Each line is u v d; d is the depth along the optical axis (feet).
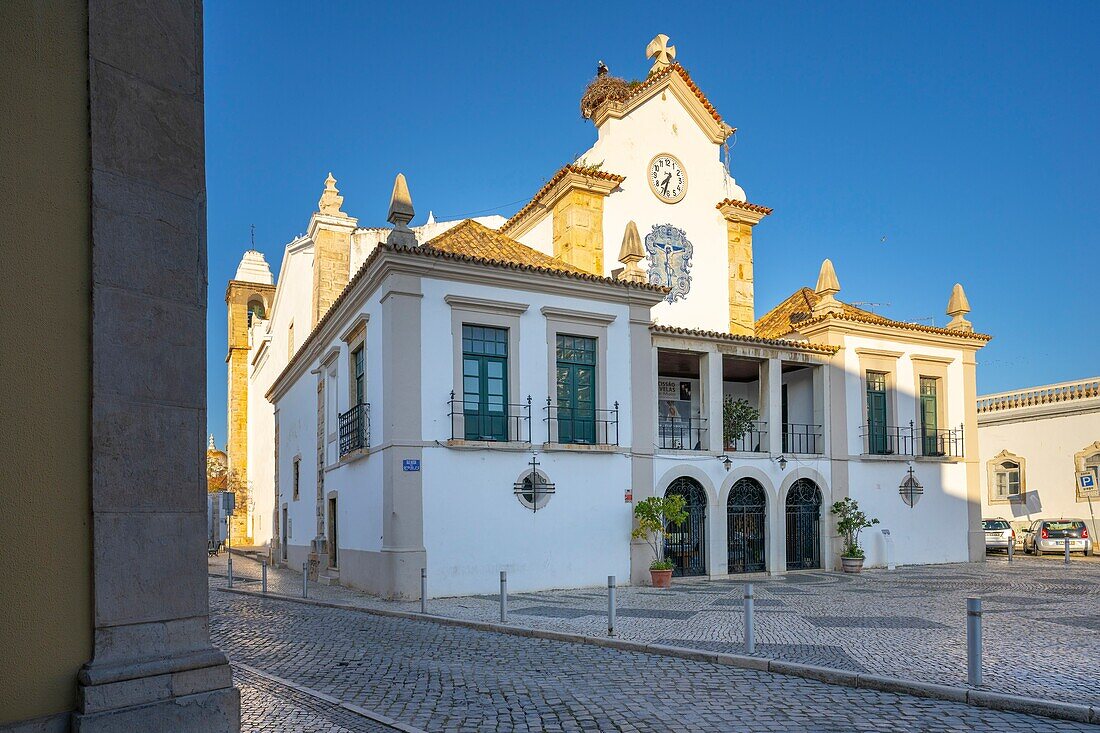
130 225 15.74
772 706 24.36
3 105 14.28
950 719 22.86
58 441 14.38
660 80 87.25
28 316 14.24
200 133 17.26
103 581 14.56
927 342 88.74
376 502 59.93
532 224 89.40
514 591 59.82
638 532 65.16
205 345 16.79
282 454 106.73
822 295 83.82
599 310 67.05
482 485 59.67
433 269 59.41
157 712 14.65
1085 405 106.11
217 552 136.26
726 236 91.40
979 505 90.07
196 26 17.43
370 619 47.06
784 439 86.58
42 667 13.82
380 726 22.25
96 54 15.56
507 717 23.20
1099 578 67.92
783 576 73.15
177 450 15.97
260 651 35.70
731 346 75.72
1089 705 22.79
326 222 105.40
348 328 69.67
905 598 53.47
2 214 14.08
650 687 27.09
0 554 13.50
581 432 65.51
